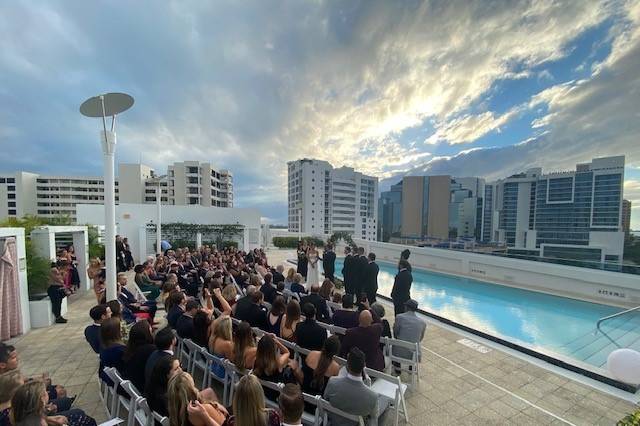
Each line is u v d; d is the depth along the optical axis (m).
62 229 8.20
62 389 2.85
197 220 21.33
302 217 70.75
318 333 3.40
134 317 5.41
